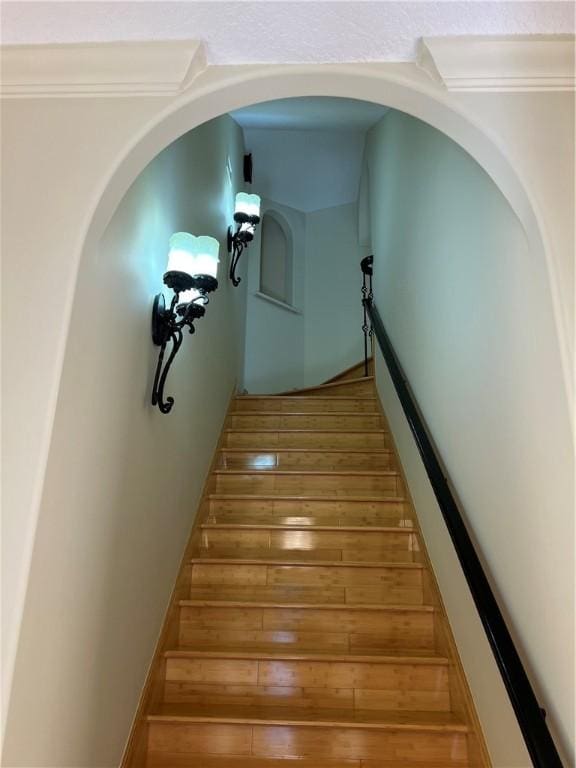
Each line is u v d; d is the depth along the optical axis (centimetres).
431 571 226
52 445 107
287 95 135
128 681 161
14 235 117
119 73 125
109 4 115
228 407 381
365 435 359
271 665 196
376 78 128
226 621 219
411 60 127
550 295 112
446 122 128
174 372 224
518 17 116
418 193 262
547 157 119
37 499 102
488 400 156
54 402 108
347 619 217
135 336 165
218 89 128
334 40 122
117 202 129
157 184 190
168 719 174
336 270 570
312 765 167
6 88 126
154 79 125
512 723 137
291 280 572
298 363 550
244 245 393
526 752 128
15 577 98
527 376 127
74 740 122
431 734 171
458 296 190
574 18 116
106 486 141
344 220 580
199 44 123
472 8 113
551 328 112
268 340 529
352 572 239
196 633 217
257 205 383
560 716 110
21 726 98
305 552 261
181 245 176
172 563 218
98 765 136
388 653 204
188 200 248
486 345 158
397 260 319
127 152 123
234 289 413
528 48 121
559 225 114
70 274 115
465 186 182
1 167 121
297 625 217
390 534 260
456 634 188
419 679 192
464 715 173
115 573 149
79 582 124
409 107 133
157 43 123
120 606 154
